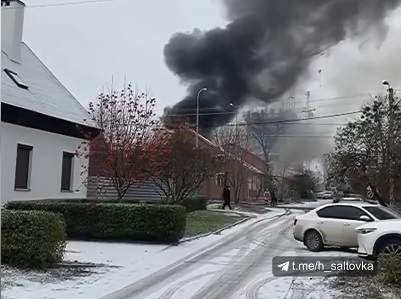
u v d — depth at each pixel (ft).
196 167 79.71
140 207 50.93
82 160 76.07
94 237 51.62
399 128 80.89
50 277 31.55
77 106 81.66
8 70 70.28
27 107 62.85
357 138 87.76
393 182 80.18
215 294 27.73
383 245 36.47
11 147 60.44
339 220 45.52
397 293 27.43
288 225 74.43
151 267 36.58
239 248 48.21
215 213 90.12
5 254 33.94
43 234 34.42
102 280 31.22
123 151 64.18
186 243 51.06
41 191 66.85
